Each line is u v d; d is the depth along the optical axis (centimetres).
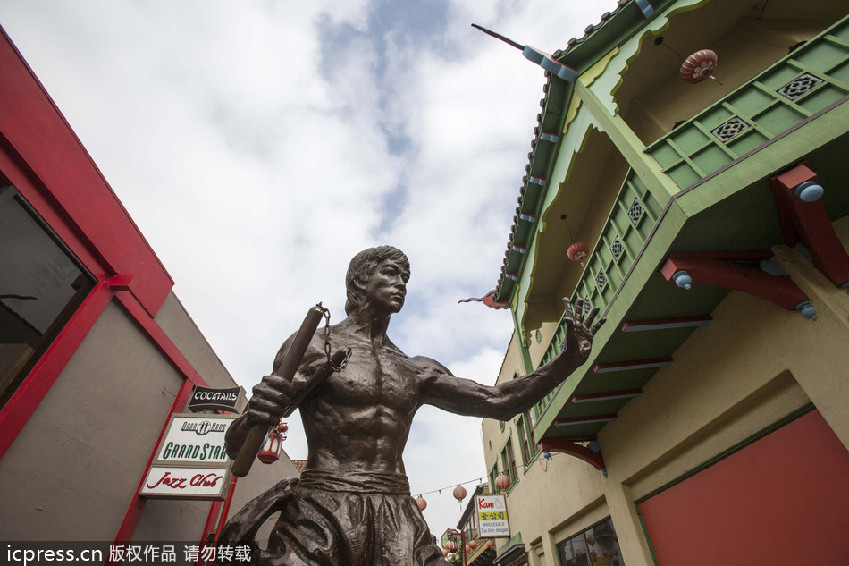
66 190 488
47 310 472
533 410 809
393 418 191
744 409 474
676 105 651
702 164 407
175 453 589
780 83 392
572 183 770
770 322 428
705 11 613
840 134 336
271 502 147
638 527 640
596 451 740
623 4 541
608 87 546
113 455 535
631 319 496
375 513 158
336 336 219
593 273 585
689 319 500
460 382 227
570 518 854
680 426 548
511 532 1243
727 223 387
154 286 636
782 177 351
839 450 381
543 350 934
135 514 552
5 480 404
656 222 422
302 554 141
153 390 620
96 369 522
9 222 432
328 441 177
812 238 371
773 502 436
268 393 142
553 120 646
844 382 358
